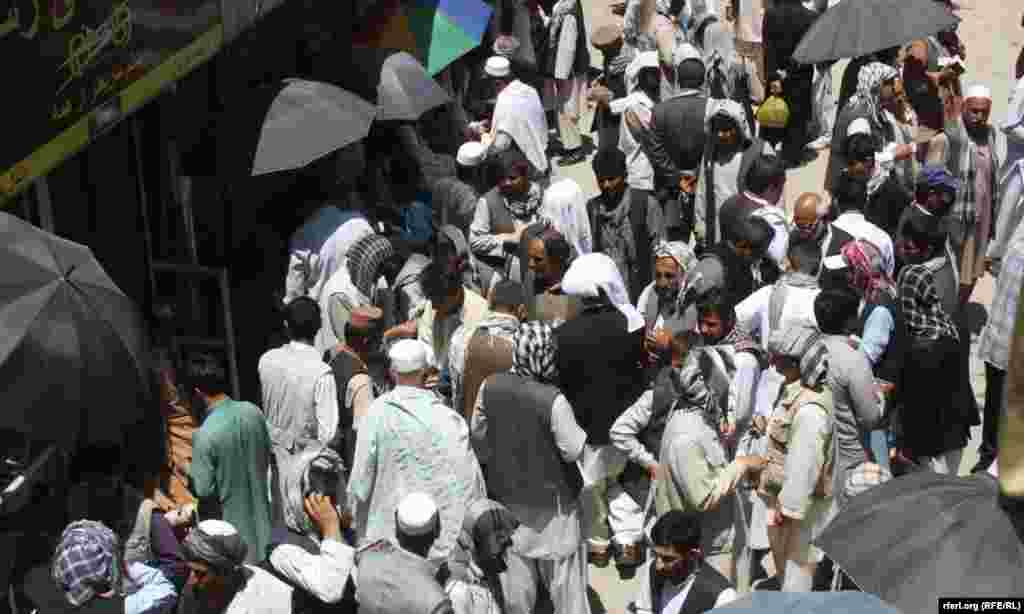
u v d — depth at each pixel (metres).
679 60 16.75
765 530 10.99
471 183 15.67
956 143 15.02
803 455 9.80
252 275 14.31
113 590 8.42
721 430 10.33
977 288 16.88
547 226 12.71
